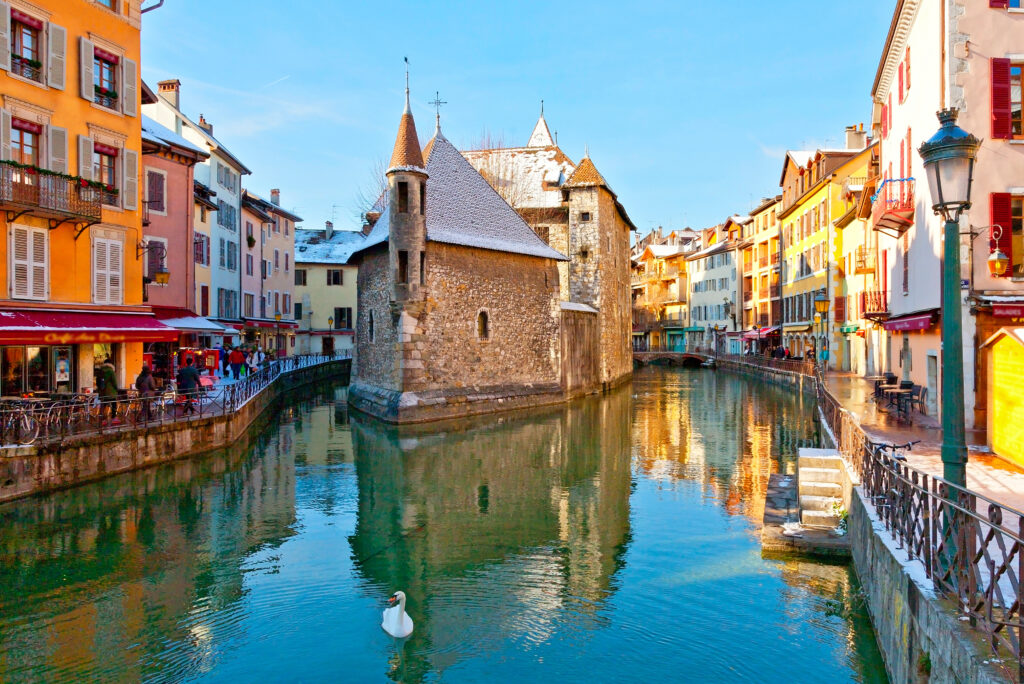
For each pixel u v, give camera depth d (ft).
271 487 52.54
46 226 59.36
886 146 84.58
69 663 26.53
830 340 127.65
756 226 197.06
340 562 37.11
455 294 91.09
